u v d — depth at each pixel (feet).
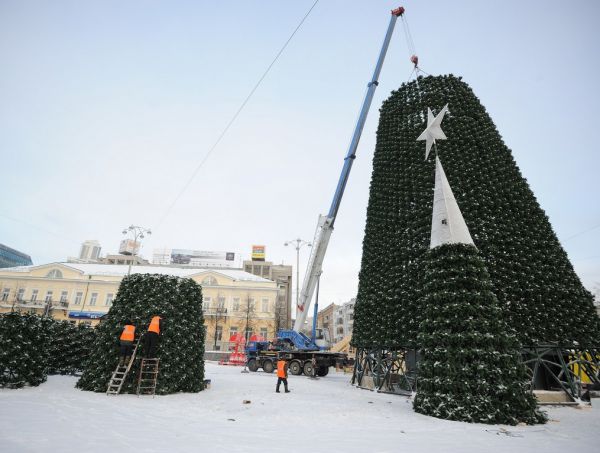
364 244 70.74
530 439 27.35
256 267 350.02
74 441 20.34
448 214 44.42
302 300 86.38
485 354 36.11
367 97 89.15
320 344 91.76
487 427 31.45
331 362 90.27
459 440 25.85
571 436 29.01
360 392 57.06
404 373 60.03
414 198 62.90
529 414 34.47
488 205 57.00
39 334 46.16
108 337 46.19
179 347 47.06
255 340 103.71
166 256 336.90
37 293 188.75
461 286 39.99
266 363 94.12
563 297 52.54
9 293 187.01
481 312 38.60
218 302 189.57
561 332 50.08
